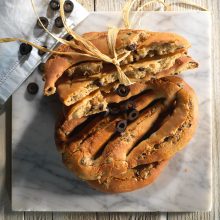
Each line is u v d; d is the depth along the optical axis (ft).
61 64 1.50
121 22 1.77
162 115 1.67
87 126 1.65
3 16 1.75
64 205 1.78
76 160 1.61
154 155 1.62
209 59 1.77
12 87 1.76
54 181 1.78
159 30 1.77
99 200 1.78
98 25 1.77
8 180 1.81
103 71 1.53
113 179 1.66
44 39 1.75
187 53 1.73
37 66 1.77
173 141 1.63
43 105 1.77
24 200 1.78
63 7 1.72
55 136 1.67
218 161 1.81
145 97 1.66
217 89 1.81
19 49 1.75
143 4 1.79
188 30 1.77
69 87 1.52
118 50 1.49
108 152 1.61
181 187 1.77
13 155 1.78
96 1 1.80
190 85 1.77
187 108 1.62
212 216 1.81
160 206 1.77
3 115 1.80
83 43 1.51
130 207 1.77
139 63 1.54
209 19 1.77
